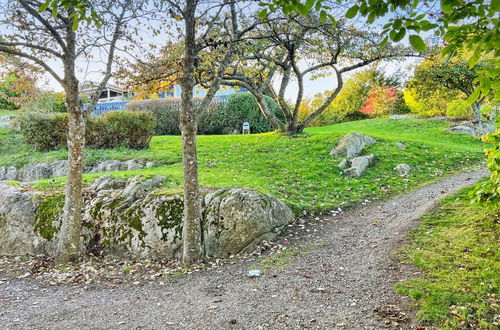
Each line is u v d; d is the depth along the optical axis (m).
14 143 16.83
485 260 5.03
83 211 7.91
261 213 7.20
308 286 5.01
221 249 6.97
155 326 4.13
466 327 3.65
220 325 4.07
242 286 5.23
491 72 2.53
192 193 6.44
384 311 4.10
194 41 6.26
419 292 4.39
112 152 14.27
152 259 6.99
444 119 23.66
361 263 5.66
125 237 7.36
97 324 4.24
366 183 10.62
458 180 10.19
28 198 8.28
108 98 29.77
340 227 7.60
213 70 8.20
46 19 6.76
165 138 17.88
